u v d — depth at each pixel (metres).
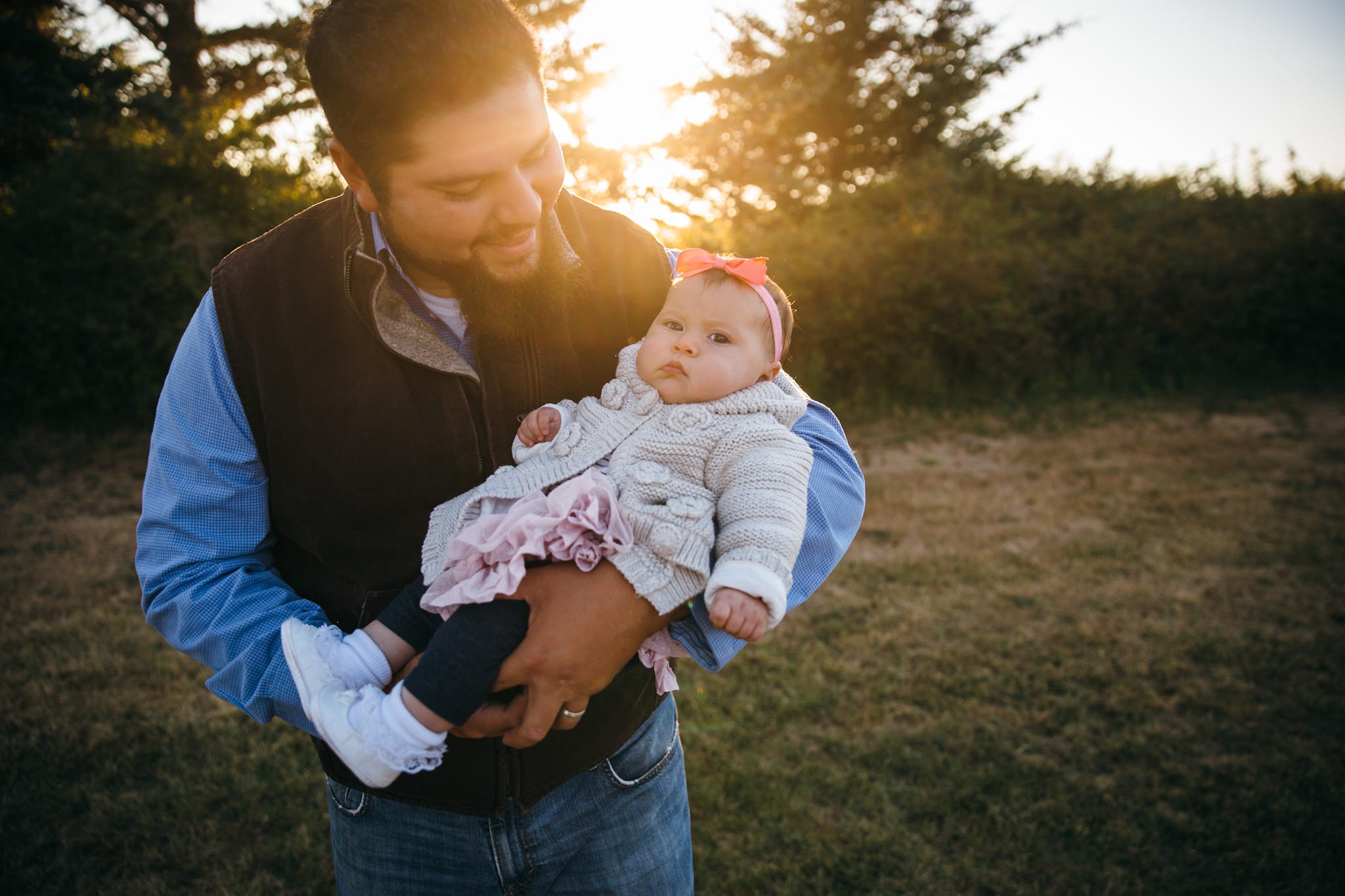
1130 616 4.47
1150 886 2.67
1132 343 10.52
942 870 2.75
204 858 2.83
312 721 1.13
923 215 10.66
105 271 7.86
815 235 10.14
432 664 1.12
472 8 1.02
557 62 14.12
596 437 1.33
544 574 1.16
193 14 11.97
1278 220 11.73
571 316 1.42
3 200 8.20
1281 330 10.88
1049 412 9.40
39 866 2.76
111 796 3.08
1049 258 10.48
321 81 1.05
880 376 9.58
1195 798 3.04
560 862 1.43
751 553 1.15
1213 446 8.00
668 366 1.35
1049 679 3.85
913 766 3.23
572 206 1.43
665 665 1.33
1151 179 13.21
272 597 1.21
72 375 7.73
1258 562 5.18
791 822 2.96
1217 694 3.71
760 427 1.29
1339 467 7.20
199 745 3.39
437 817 1.36
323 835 2.94
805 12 16.75
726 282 1.40
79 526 5.83
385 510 1.27
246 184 8.69
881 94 16.66
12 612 4.48
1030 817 2.97
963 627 4.35
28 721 3.50
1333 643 4.15
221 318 1.21
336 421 1.21
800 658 4.04
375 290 1.18
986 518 6.08
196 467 1.21
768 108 15.77
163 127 10.58
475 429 1.30
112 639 4.20
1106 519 6.02
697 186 16.12
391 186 1.07
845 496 1.38
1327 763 3.23
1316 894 2.63
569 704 1.14
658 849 1.51
